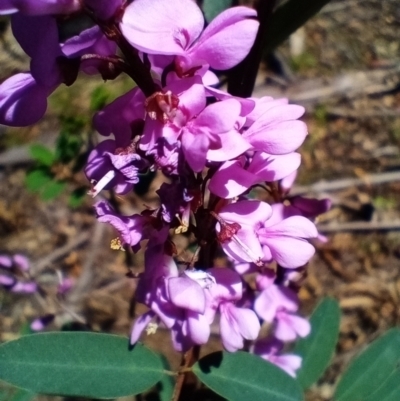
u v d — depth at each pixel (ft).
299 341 0.21
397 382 0.20
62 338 0.16
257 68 0.15
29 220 0.44
